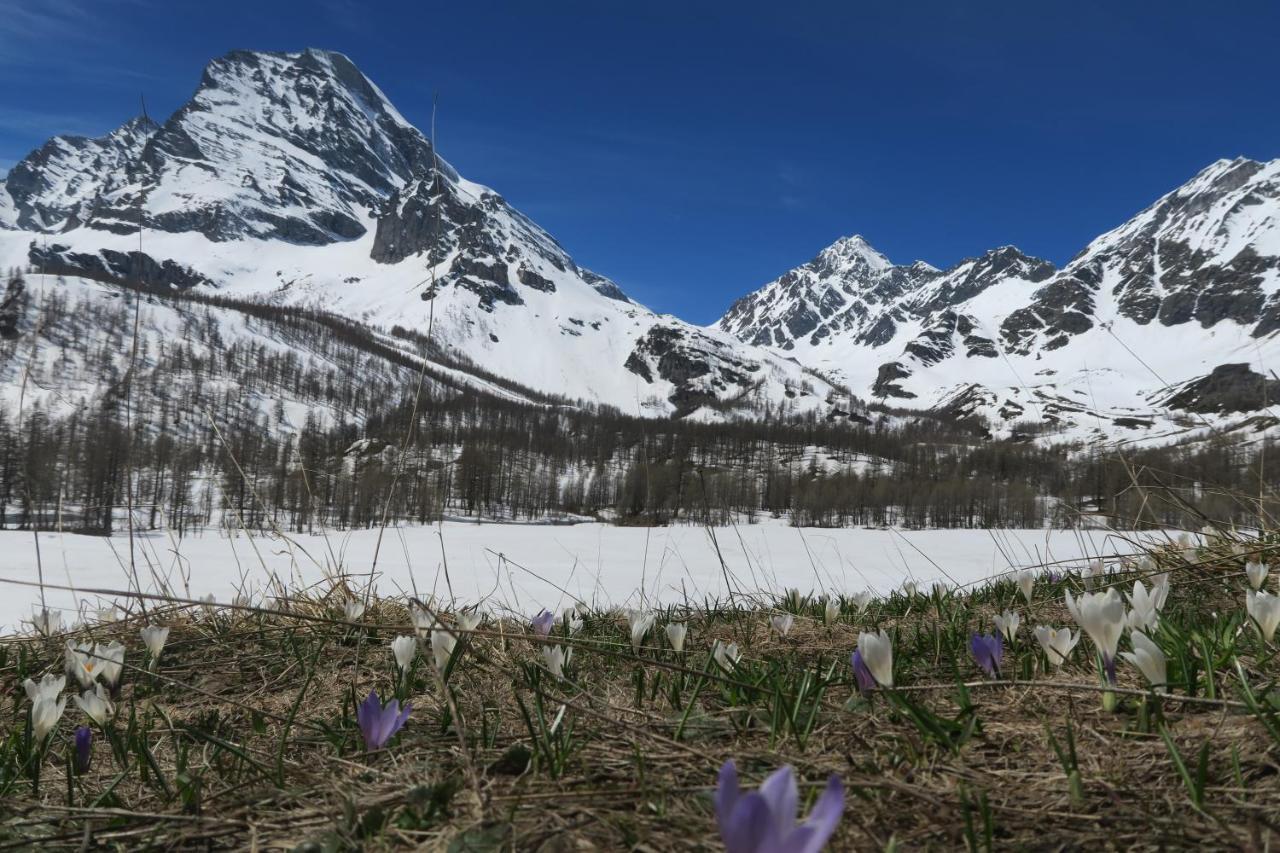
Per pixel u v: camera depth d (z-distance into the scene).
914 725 1.86
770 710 2.01
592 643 3.15
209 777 1.89
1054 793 1.42
